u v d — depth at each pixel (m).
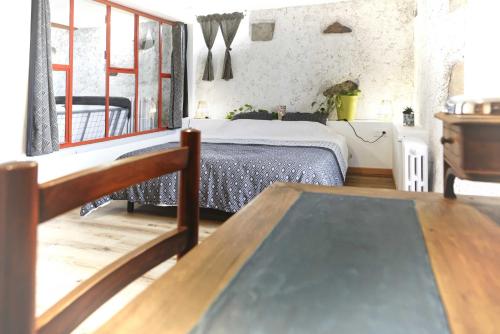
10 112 3.32
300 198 1.10
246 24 5.77
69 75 4.21
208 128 5.78
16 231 0.43
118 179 0.68
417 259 0.68
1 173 0.42
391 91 5.25
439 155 2.87
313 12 5.48
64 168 3.99
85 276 2.19
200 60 6.09
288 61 5.64
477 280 0.60
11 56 3.28
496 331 0.46
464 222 0.89
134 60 5.23
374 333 0.45
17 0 3.28
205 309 0.51
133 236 2.88
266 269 0.63
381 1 5.20
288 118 5.32
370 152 5.12
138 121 5.43
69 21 4.15
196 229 0.96
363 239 0.78
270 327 0.46
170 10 5.42
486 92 2.26
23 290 0.44
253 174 3.05
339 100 5.20
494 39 2.24
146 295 0.54
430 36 3.37
